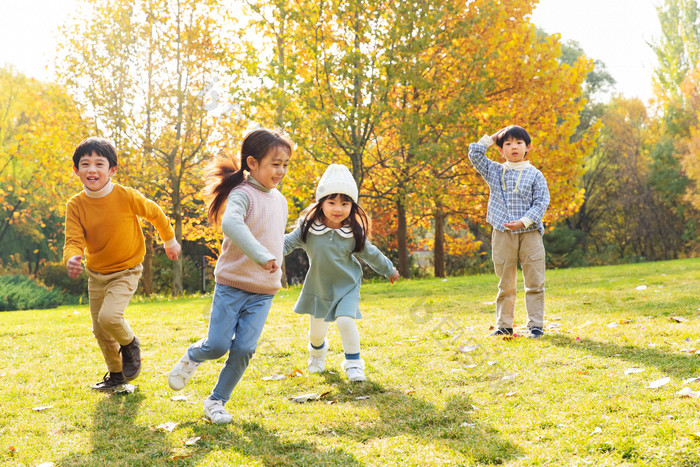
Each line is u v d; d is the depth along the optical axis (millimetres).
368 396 3033
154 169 15906
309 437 2434
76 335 5793
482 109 14922
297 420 2662
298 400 3002
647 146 33656
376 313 6398
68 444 2473
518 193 4551
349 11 12930
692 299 5648
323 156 13664
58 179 15906
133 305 11305
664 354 3447
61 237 28688
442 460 2094
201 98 15141
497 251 4605
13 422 2822
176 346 4844
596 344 3889
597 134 16281
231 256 2863
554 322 5027
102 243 3248
